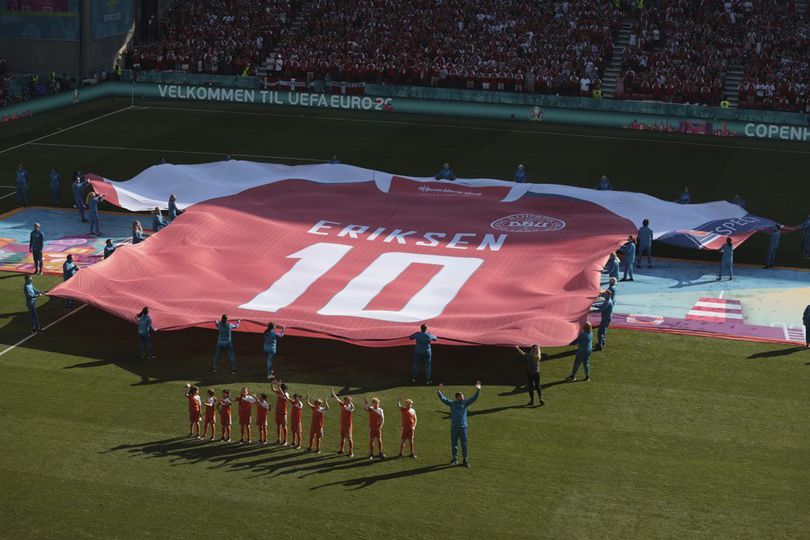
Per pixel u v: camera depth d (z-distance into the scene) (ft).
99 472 99.66
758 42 248.11
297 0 276.41
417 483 98.53
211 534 90.17
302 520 92.27
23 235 168.45
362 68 249.75
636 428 109.40
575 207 165.68
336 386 118.42
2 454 102.42
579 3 262.67
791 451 105.19
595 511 94.22
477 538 89.97
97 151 213.46
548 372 122.83
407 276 139.64
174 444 105.19
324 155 212.02
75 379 118.42
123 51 269.85
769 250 159.63
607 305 127.65
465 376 121.29
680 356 127.75
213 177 175.22
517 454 103.91
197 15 273.75
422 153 214.07
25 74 257.96
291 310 128.98
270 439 107.04
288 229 153.48
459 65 247.91
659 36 254.88
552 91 242.78
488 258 145.38
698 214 164.55
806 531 91.50
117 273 137.18
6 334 130.31
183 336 130.52
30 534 90.07
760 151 218.79
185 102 253.44
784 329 136.87
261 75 263.29
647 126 232.94
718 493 97.40
